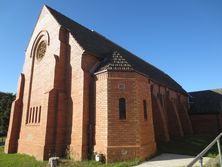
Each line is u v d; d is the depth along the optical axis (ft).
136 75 55.11
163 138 75.46
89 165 44.73
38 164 48.85
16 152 70.33
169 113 91.91
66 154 53.72
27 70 78.59
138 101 53.26
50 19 70.64
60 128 56.03
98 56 60.80
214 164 31.58
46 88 62.64
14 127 72.84
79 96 54.90
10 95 152.15
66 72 61.46
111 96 50.93
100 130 50.14
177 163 42.78
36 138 60.13
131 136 49.21
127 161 46.21
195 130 110.63
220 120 106.63
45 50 71.15
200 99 122.52
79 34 68.54
